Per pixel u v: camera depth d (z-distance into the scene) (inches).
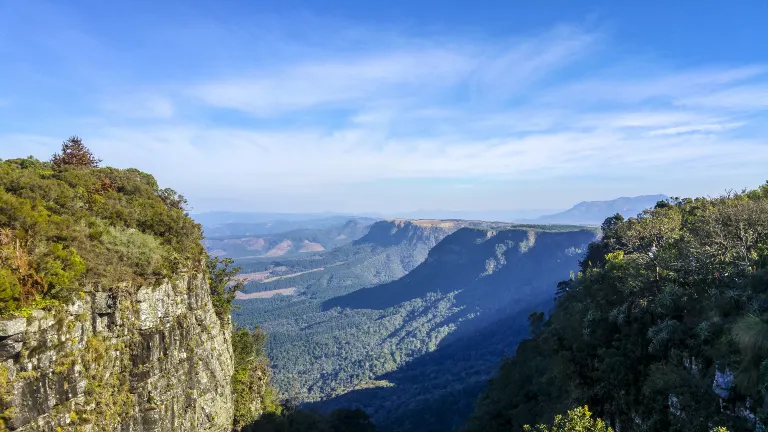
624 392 1244.5
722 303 1060.5
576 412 820.0
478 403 2608.3
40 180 936.3
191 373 1141.1
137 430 909.8
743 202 1461.6
